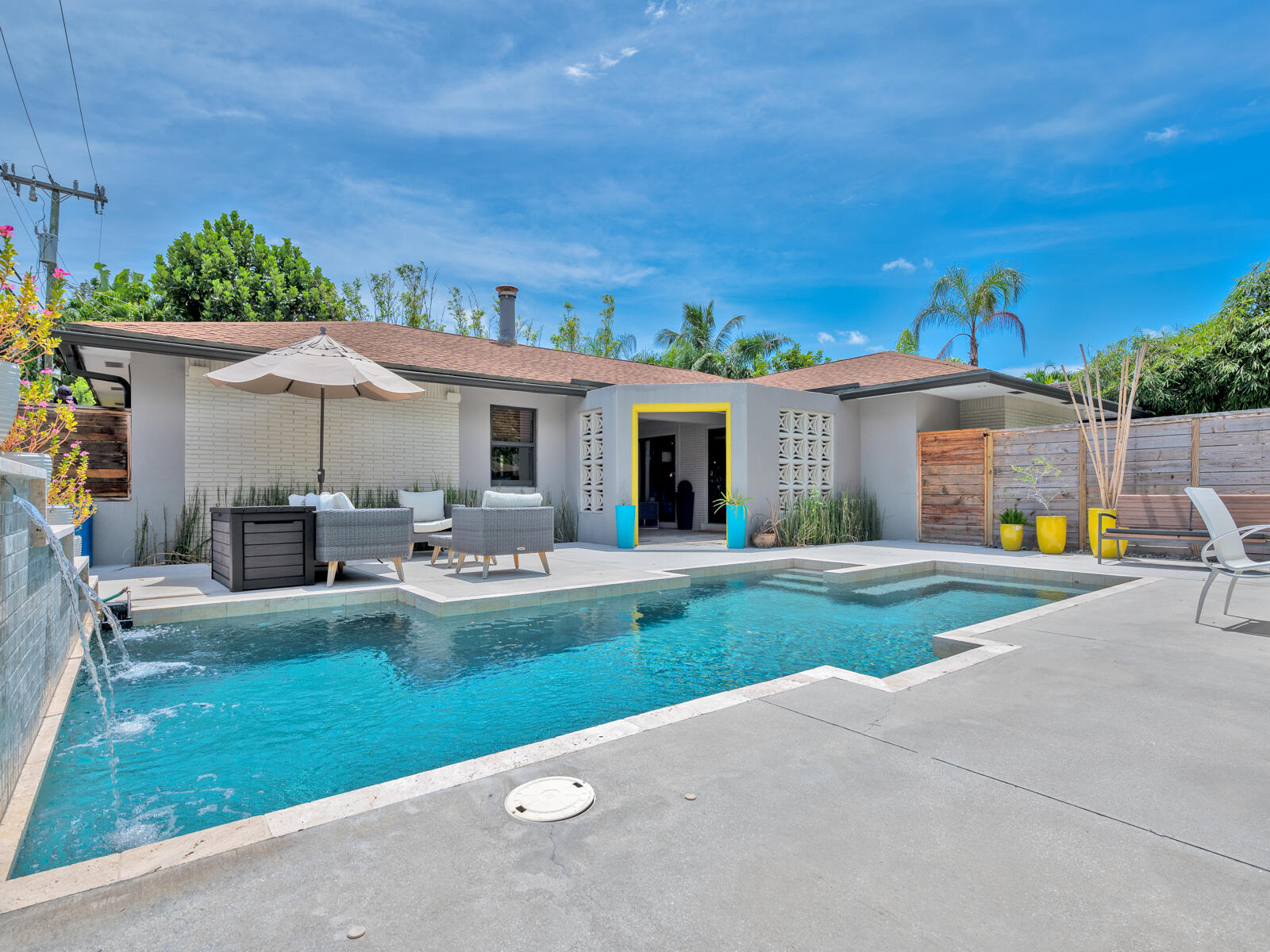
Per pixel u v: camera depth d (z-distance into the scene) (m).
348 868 1.55
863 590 6.71
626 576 6.80
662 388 10.71
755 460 10.59
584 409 11.62
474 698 3.35
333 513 6.03
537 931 1.33
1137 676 3.15
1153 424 8.80
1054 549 9.05
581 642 4.52
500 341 14.53
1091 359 20.19
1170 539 7.91
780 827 1.74
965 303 21.81
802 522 10.65
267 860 1.58
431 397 10.62
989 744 2.31
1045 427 9.96
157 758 2.62
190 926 1.35
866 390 11.76
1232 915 1.39
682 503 15.33
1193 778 2.05
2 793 1.98
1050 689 2.94
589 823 1.75
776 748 2.27
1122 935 1.32
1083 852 1.63
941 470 11.19
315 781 2.43
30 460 3.71
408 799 1.89
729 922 1.36
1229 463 8.16
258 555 5.77
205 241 20.06
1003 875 1.53
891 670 3.88
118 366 9.38
